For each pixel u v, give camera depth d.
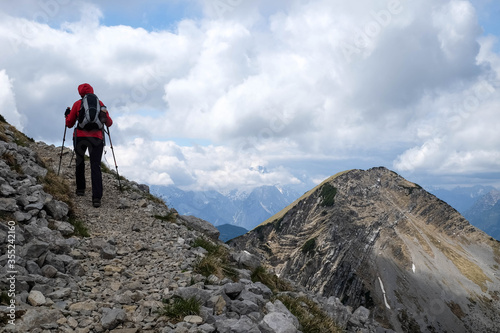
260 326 2.40
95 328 2.01
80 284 2.66
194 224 6.30
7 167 4.43
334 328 3.75
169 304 2.41
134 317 2.20
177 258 3.57
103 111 5.11
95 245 3.57
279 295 3.79
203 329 2.12
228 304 2.63
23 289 2.27
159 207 6.15
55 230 3.67
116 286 2.71
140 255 3.60
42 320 1.92
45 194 4.19
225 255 4.25
